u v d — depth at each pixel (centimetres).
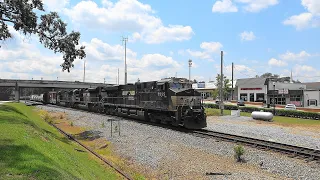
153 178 1045
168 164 1206
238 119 3341
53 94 6844
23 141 966
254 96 7006
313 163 1208
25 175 633
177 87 2400
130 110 3073
